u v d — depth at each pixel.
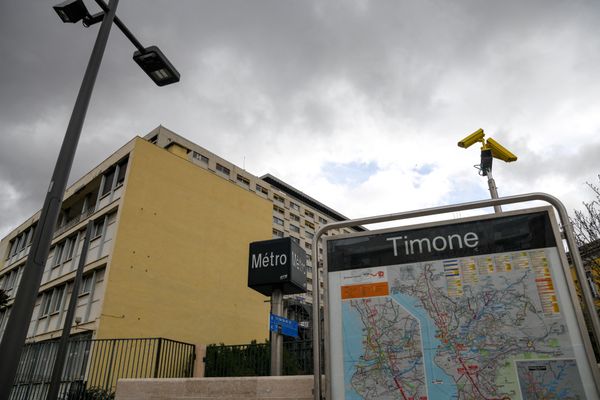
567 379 3.16
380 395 3.59
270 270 9.11
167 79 9.37
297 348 9.59
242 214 27.39
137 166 22.03
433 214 4.09
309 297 55.50
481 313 3.56
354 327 3.88
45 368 15.92
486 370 3.37
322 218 78.38
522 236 3.68
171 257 22.00
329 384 3.76
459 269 3.77
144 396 7.65
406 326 3.73
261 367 11.02
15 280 29.20
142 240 20.91
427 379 3.51
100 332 17.75
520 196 3.85
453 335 3.57
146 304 19.97
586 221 16.08
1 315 28.23
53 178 6.17
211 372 11.80
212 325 22.78
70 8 7.76
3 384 4.89
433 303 3.73
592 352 3.15
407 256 3.97
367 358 3.74
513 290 3.54
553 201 3.70
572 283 3.38
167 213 22.69
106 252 20.06
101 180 23.89
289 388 6.47
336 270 4.14
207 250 24.16
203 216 24.72
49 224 5.84
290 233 69.69
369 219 4.27
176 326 20.94
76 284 12.47
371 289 3.97
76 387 13.94
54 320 21.55
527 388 3.23
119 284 19.19
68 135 6.52
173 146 26.22
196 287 22.70
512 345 3.38
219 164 60.31
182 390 7.41
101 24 7.67
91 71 7.13
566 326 3.30
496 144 9.70
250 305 25.38
